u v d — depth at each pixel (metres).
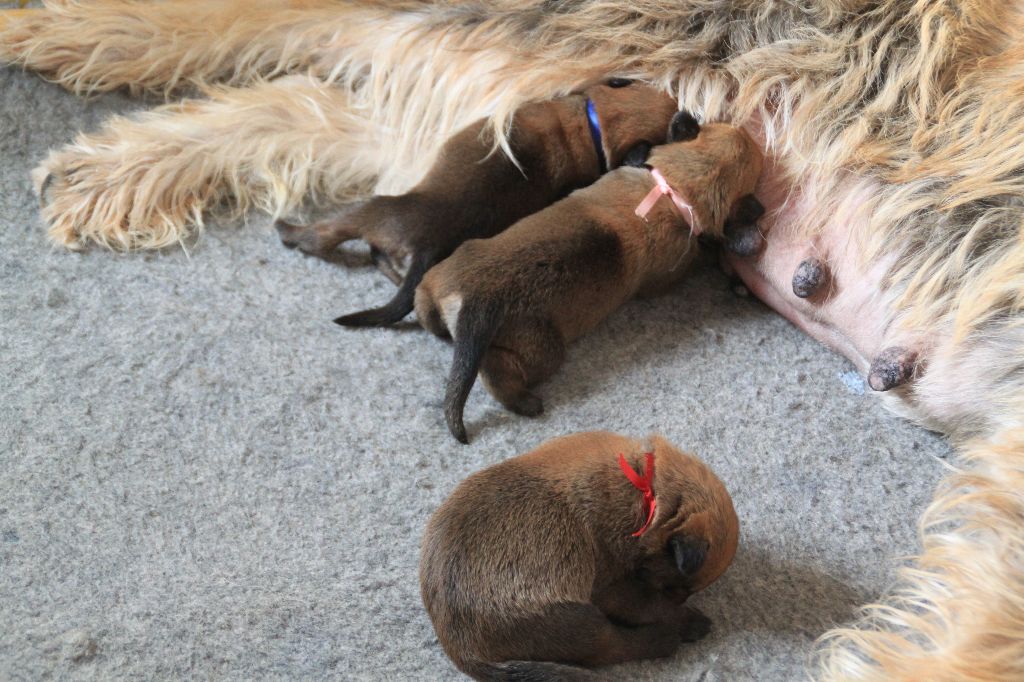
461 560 0.96
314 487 1.05
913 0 1.07
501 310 1.05
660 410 1.08
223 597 1.01
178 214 1.15
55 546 1.02
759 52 1.10
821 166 1.08
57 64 1.20
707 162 1.08
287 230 1.13
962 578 0.96
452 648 0.96
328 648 1.00
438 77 1.15
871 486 1.06
